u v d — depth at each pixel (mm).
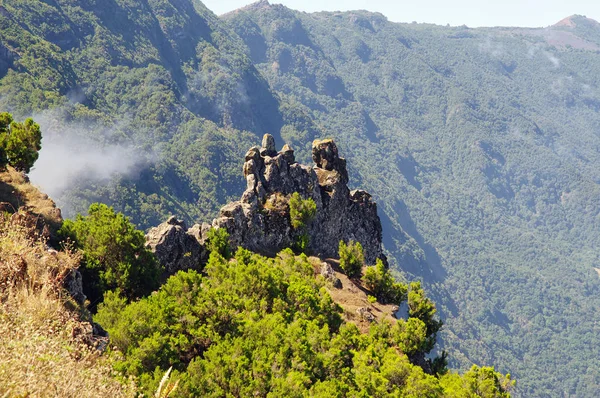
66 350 11602
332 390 29172
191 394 23688
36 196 38031
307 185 66750
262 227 59281
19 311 12305
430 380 37406
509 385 42781
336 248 69312
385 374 36562
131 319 28516
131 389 12273
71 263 21438
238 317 34281
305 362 32062
